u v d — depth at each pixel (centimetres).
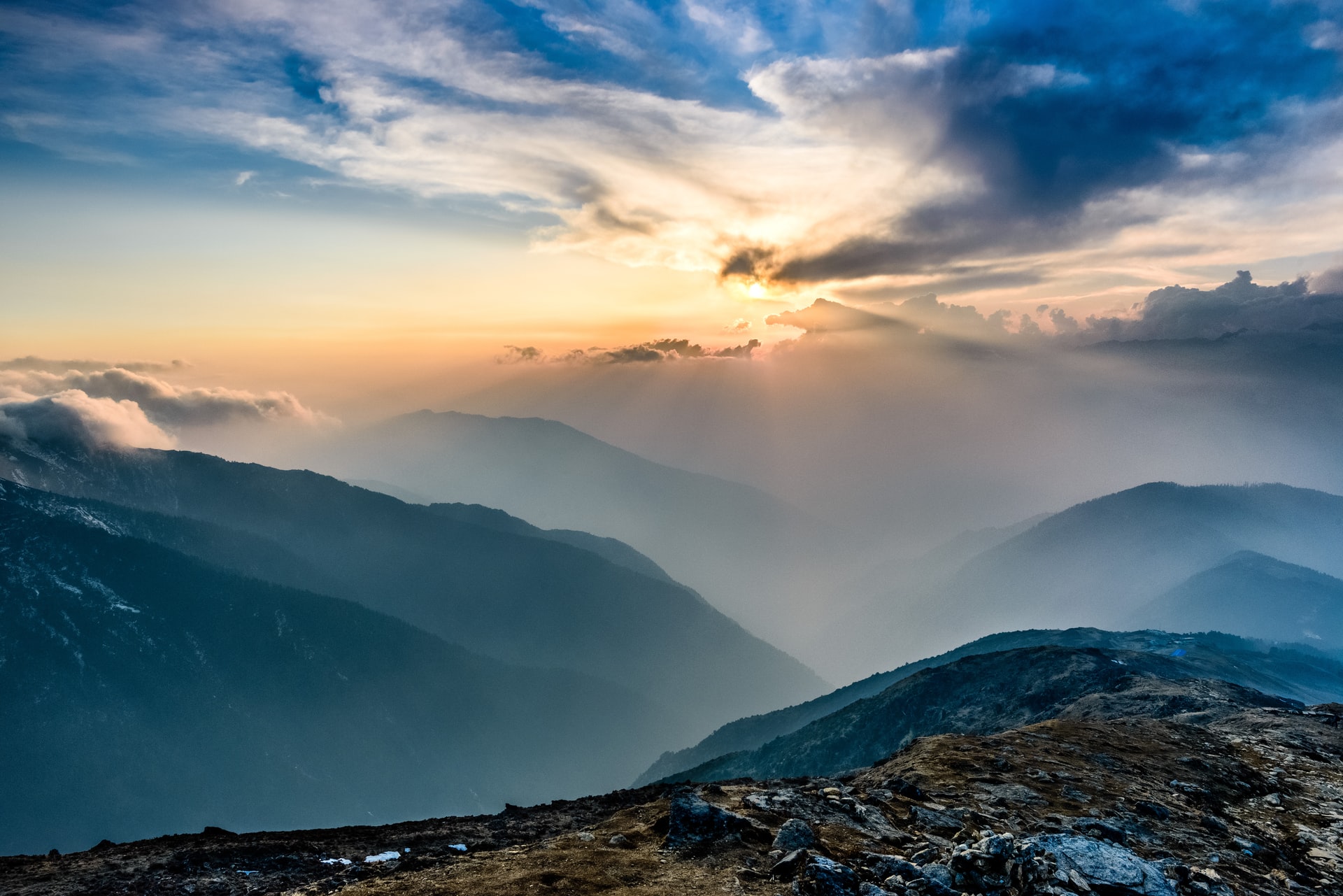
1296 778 5191
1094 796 4262
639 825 3591
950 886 2809
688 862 3031
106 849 3559
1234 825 4181
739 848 3166
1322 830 4147
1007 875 2888
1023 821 3650
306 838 3781
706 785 4453
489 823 4159
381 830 3981
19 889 3072
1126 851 3016
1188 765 5275
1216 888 3036
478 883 2827
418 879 2953
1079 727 6288
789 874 2870
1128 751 5534
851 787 4503
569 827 4016
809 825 3472
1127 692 13088
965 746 5272
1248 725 7094
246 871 3306
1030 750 5288
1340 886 3400
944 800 4003
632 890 2742
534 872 2912
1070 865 2873
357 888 2875
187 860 3375
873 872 2936
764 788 4347
